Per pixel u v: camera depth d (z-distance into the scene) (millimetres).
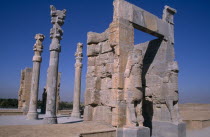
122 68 9359
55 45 13344
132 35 10039
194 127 16984
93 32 11625
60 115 22125
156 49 12258
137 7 10633
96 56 11508
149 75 12242
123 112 9078
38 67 16922
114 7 10031
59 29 13711
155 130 11391
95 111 10961
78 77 20031
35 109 16109
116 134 8766
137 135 8445
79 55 20500
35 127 8562
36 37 17422
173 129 10672
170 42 12141
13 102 38344
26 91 24344
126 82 9242
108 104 10266
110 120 9992
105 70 10758
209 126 18078
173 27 12594
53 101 12656
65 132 7949
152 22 11281
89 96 11102
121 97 9156
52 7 13828
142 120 9133
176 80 11383
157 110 11594
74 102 19578
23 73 25469
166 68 11523
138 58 9359
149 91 12039
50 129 8328
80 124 9828
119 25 9586
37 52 17156
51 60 13203
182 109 33812
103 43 11234
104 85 10844
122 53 9461
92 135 8086
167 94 11203
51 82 12844
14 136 7059
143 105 12227
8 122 13172
